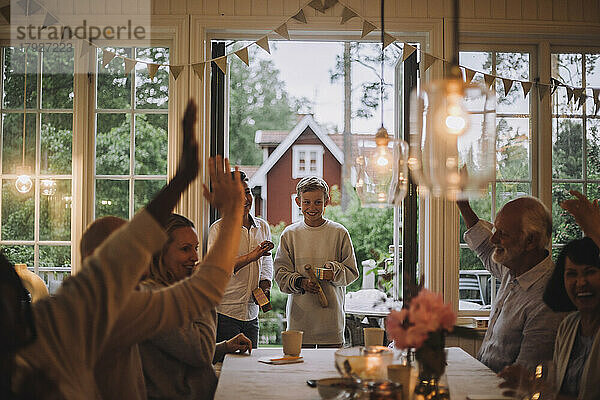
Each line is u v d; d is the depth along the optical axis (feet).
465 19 13.56
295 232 13.23
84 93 13.56
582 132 13.99
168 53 13.65
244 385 7.09
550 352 7.82
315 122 42.80
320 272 12.53
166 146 13.69
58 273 13.53
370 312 13.70
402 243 14.28
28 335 3.32
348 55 26.48
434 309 5.74
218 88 13.97
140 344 7.08
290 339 8.75
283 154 42.83
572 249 7.03
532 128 13.99
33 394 3.22
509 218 8.37
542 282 8.21
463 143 5.73
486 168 5.73
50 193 13.58
